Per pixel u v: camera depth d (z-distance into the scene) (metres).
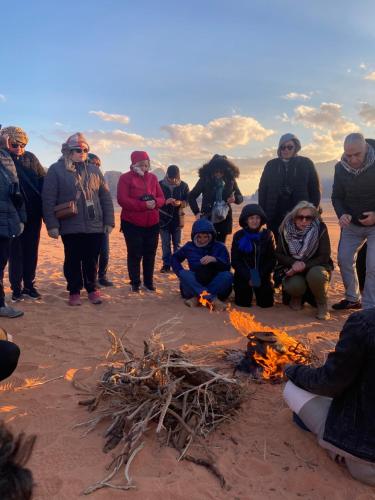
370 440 2.48
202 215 7.53
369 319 2.40
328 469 2.79
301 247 5.88
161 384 3.14
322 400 2.88
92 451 2.89
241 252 6.19
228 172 7.39
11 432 1.12
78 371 4.05
